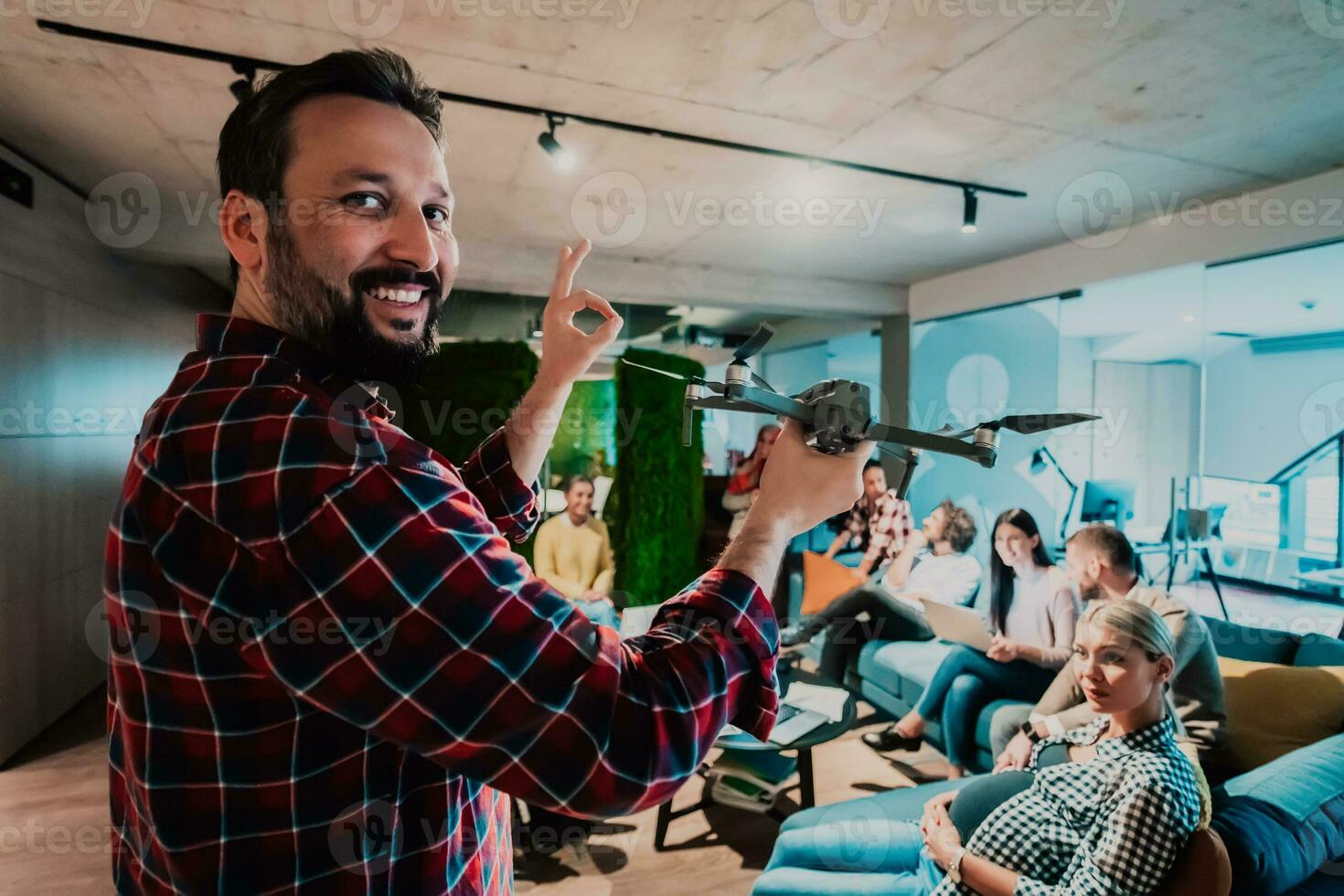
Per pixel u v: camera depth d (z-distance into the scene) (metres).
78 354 3.02
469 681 0.34
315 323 0.44
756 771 2.28
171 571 0.37
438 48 1.79
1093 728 1.45
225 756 0.38
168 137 2.35
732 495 4.66
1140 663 1.24
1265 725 1.86
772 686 0.42
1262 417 3.16
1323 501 2.99
